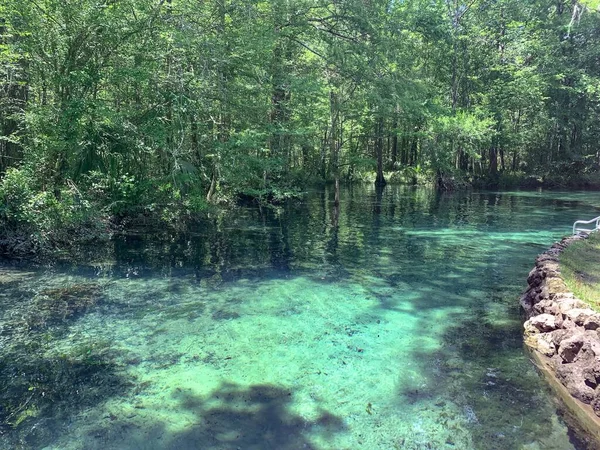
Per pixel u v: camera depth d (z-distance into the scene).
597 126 35.56
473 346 5.51
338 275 9.04
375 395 4.31
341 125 28.80
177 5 13.14
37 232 9.97
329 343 5.57
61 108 11.36
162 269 9.27
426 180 36.28
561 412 4.01
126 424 3.78
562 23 31.61
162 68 13.23
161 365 4.89
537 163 37.72
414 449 3.49
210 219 16.05
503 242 12.84
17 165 12.11
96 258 10.05
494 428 3.76
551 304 5.92
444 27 24.58
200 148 14.77
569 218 18.08
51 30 11.02
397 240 13.14
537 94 30.14
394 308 7.00
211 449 3.47
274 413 3.98
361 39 18.58
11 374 4.65
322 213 19.30
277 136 18.58
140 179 13.42
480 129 27.52
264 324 6.21
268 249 11.60
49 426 3.75
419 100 21.55
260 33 14.44
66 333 5.76
